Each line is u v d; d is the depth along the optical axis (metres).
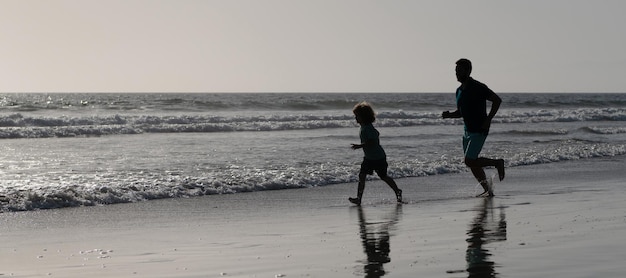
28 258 8.43
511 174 19.61
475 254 8.07
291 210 13.02
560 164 22.91
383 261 7.87
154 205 13.71
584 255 7.76
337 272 7.31
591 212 11.62
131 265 7.92
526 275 6.84
